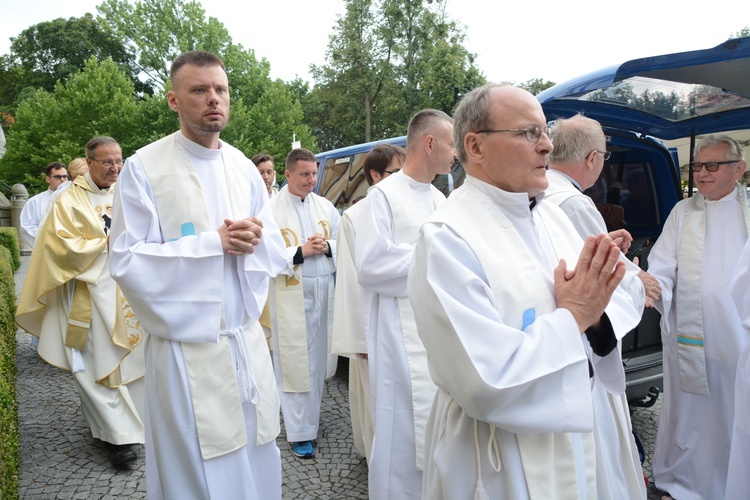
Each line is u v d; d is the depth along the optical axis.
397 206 2.74
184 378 2.06
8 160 30.23
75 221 3.43
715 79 2.83
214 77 2.13
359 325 2.94
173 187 2.14
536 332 1.29
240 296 2.23
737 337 2.71
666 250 3.04
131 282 1.99
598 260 1.32
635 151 4.30
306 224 3.90
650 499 2.98
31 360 5.53
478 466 1.42
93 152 3.55
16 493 2.09
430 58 32.53
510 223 1.46
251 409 2.24
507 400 1.25
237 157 2.41
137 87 46.34
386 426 2.61
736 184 2.88
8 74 50.41
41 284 3.33
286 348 3.48
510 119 1.41
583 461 1.46
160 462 2.11
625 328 1.53
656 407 4.16
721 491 2.79
